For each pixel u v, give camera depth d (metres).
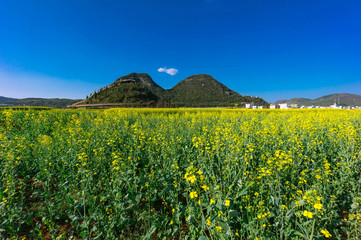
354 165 4.26
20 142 5.91
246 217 2.94
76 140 6.39
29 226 3.41
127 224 3.07
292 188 3.54
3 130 8.24
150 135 7.63
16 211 3.31
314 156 4.89
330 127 8.24
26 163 5.05
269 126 9.39
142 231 3.31
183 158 5.57
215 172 5.02
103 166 4.87
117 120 12.22
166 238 2.87
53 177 4.57
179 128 9.81
